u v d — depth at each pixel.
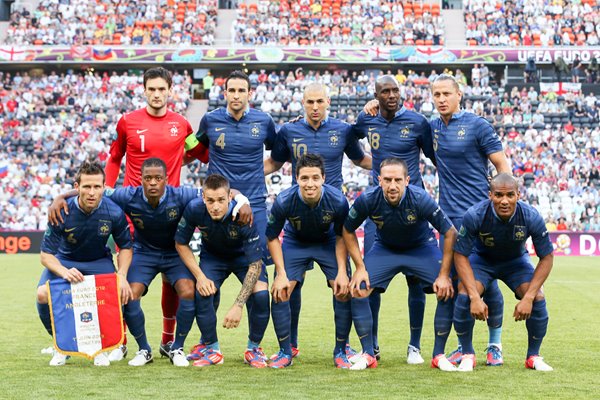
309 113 7.85
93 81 33.38
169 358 7.23
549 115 31.02
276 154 8.28
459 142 7.47
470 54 33.28
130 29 36.19
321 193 6.82
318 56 33.50
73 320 6.74
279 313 6.90
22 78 33.91
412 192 6.74
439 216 6.75
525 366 6.84
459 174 7.55
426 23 36.25
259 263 6.93
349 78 33.78
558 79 32.47
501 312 7.10
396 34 35.97
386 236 7.00
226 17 37.72
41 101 32.69
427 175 27.36
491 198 6.49
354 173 27.98
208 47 33.62
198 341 8.39
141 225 7.05
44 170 29.11
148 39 35.62
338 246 7.08
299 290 7.52
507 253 6.81
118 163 8.17
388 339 8.55
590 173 28.94
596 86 32.25
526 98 31.55
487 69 33.41
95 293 6.77
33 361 7.05
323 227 6.99
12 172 28.94
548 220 27.02
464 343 6.91
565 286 14.86
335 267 7.12
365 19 36.56
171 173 7.99
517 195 6.40
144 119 7.91
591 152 29.66
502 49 33.19
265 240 7.95
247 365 6.92
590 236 25.23
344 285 6.87
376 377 6.30
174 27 36.19
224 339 8.56
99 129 31.19
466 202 7.54
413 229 6.89
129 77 33.53
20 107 32.06
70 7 37.03
